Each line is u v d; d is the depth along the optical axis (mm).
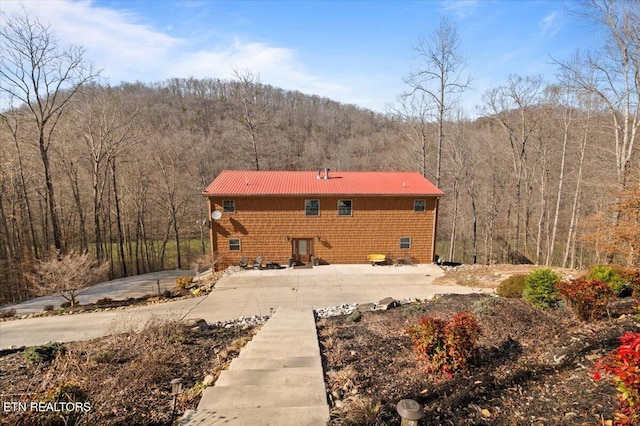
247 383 4836
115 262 27219
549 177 25906
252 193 17125
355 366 5402
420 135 26734
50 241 25234
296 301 12625
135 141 24453
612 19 15234
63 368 5453
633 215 13391
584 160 22219
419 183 19156
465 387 4324
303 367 5441
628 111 15648
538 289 7500
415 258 18375
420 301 10742
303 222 17828
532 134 26625
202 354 6535
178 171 30250
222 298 13039
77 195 23000
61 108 19641
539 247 24953
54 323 10391
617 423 3328
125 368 5566
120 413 4238
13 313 12633
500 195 28656
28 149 21531
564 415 3604
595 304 6348
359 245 18141
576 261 26016
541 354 5195
